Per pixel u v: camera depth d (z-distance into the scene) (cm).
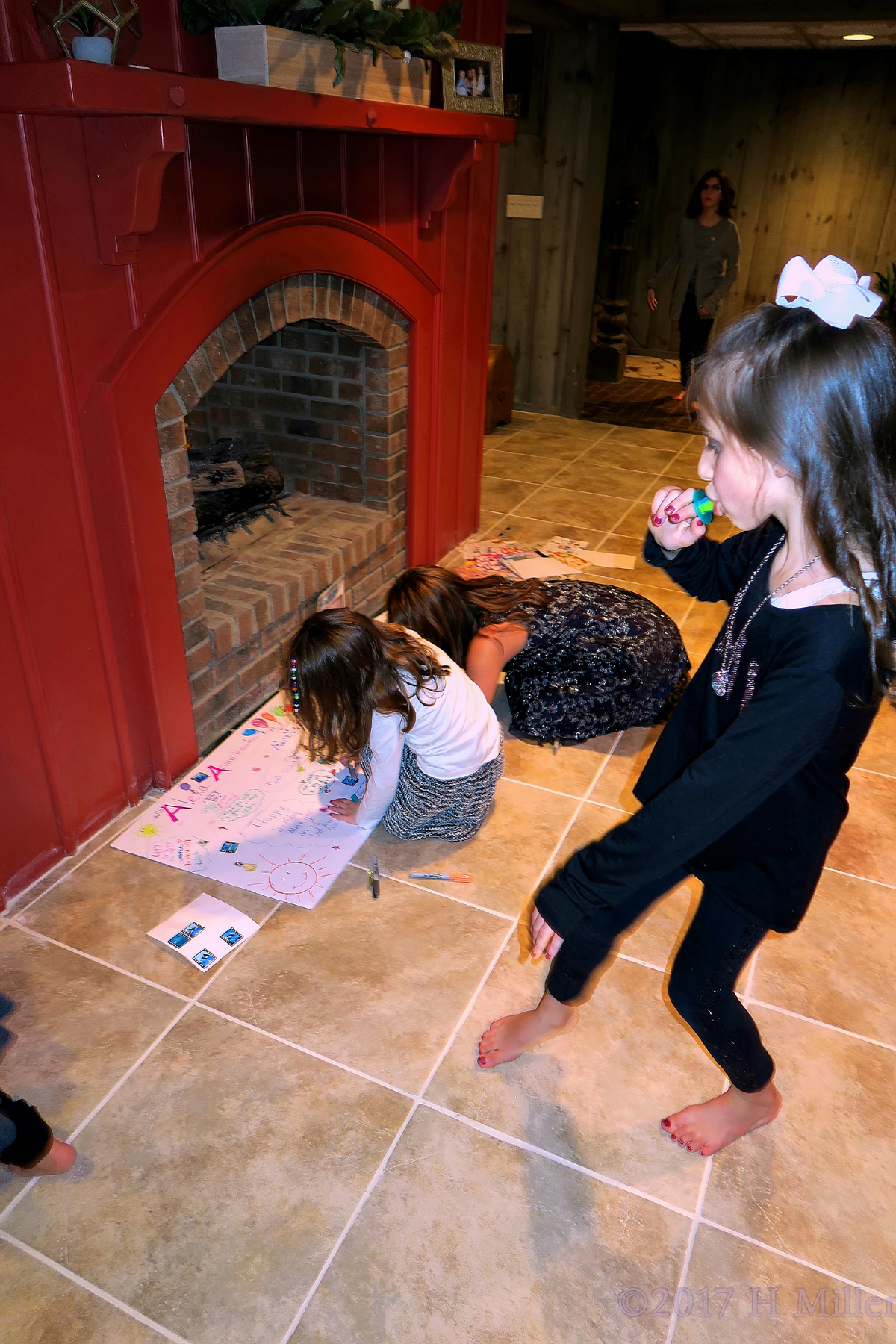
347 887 237
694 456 595
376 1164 173
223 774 275
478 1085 189
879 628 94
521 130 604
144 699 253
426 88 272
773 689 99
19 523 200
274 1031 198
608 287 786
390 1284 154
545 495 517
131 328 215
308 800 266
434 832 252
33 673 214
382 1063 192
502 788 279
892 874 251
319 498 377
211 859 243
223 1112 181
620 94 852
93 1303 150
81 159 190
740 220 866
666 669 302
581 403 690
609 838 116
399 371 345
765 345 87
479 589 273
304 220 260
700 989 148
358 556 344
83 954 214
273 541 336
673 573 138
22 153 178
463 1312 151
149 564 236
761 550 116
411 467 370
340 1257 158
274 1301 152
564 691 291
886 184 802
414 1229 163
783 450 89
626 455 597
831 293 85
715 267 658
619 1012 207
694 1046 200
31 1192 166
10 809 220
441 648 258
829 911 237
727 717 120
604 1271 158
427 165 320
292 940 220
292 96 209
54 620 217
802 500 93
